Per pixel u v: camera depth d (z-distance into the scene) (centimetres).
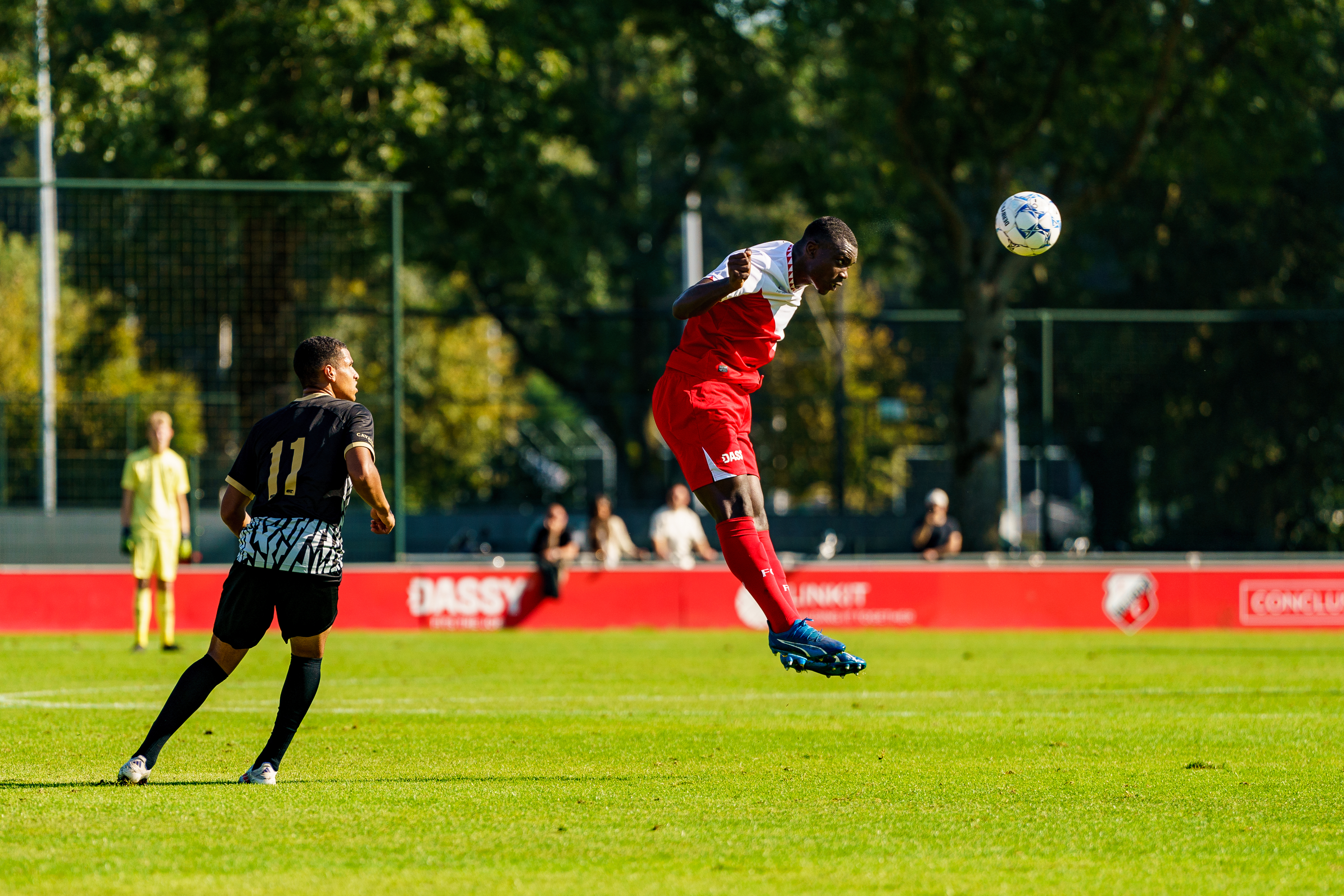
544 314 8731
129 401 6397
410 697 3872
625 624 6762
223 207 6325
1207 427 8512
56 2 7738
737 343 2286
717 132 9319
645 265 13412
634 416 12606
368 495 2252
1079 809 2122
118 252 6291
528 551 10975
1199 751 2798
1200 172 11688
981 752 2775
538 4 8331
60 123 7938
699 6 8981
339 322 7988
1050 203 2617
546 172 9256
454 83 8250
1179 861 1770
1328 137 11694
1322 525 8350
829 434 9150
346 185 6266
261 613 2275
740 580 2258
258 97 8044
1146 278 12444
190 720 3266
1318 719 3372
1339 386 9050
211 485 6425
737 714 3459
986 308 8956
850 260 2255
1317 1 8844
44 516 6378
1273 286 12150
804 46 8719
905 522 9044
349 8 7450
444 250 10000
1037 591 6912
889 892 1598
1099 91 9212
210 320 6347
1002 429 8931
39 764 2559
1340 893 1612
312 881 1619
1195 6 9000
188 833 1880
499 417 13700
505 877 1648
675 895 1570
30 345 9425
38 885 1590
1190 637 6550
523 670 4716
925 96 9431
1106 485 7994
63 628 6338
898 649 5731
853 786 2339
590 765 2586
